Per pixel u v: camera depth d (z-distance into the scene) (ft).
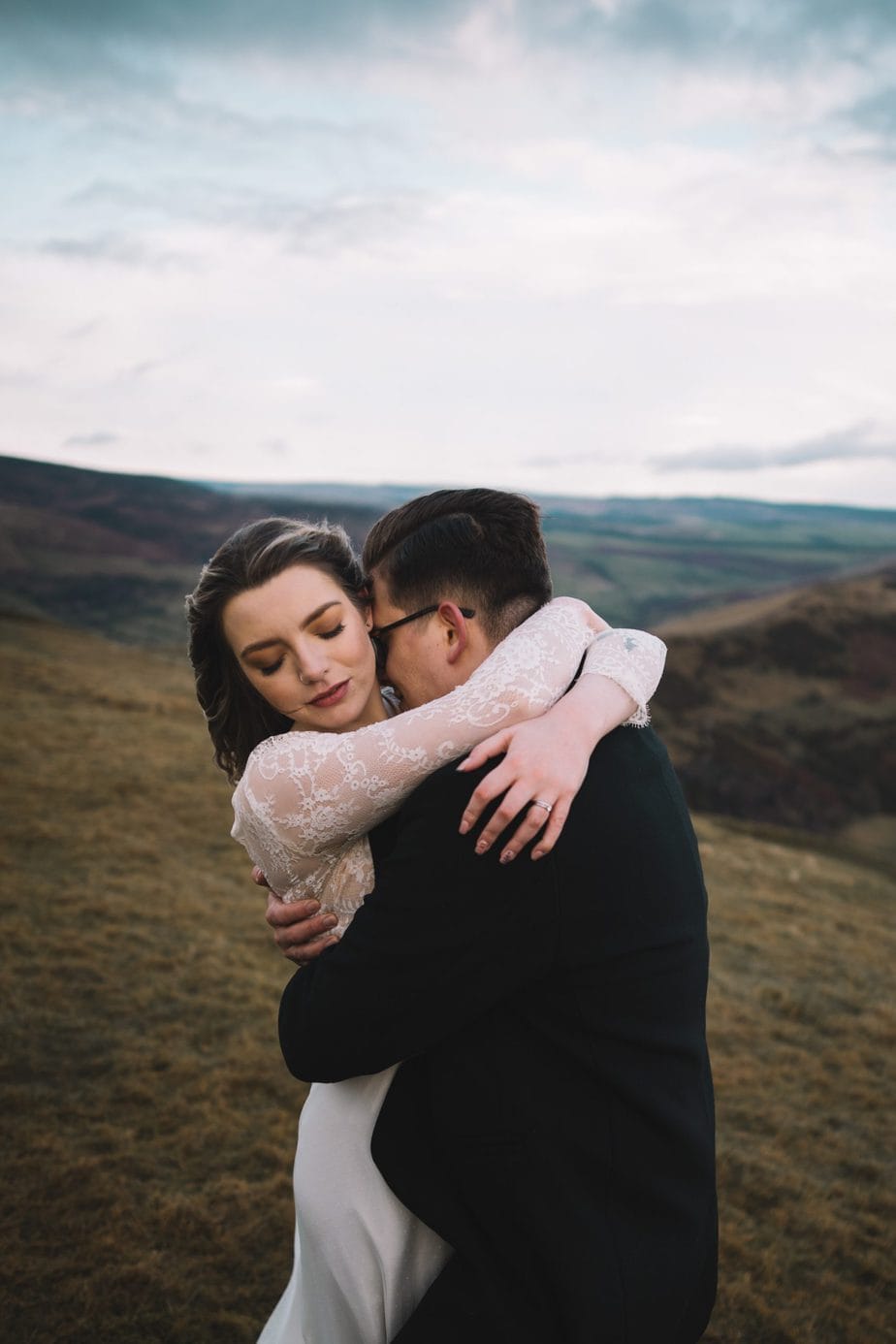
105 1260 11.14
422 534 4.46
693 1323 3.99
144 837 33.40
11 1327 9.91
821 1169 16.92
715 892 42.29
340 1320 4.28
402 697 4.73
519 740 3.66
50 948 21.48
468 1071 3.76
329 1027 3.80
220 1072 16.52
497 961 3.60
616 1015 3.72
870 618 321.52
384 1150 4.03
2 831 30.91
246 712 4.98
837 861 74.64
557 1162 3.67
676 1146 3.76
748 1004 26.61
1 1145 13.29
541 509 4.77
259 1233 12.09
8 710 54.19
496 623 4.49
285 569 4.21
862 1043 24.63
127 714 59.98
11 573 485.56
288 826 4.04
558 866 3.56
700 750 234.17
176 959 21.86
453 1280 3.82
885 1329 12.15
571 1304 3.52
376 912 3.76
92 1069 16.12
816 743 241.96
